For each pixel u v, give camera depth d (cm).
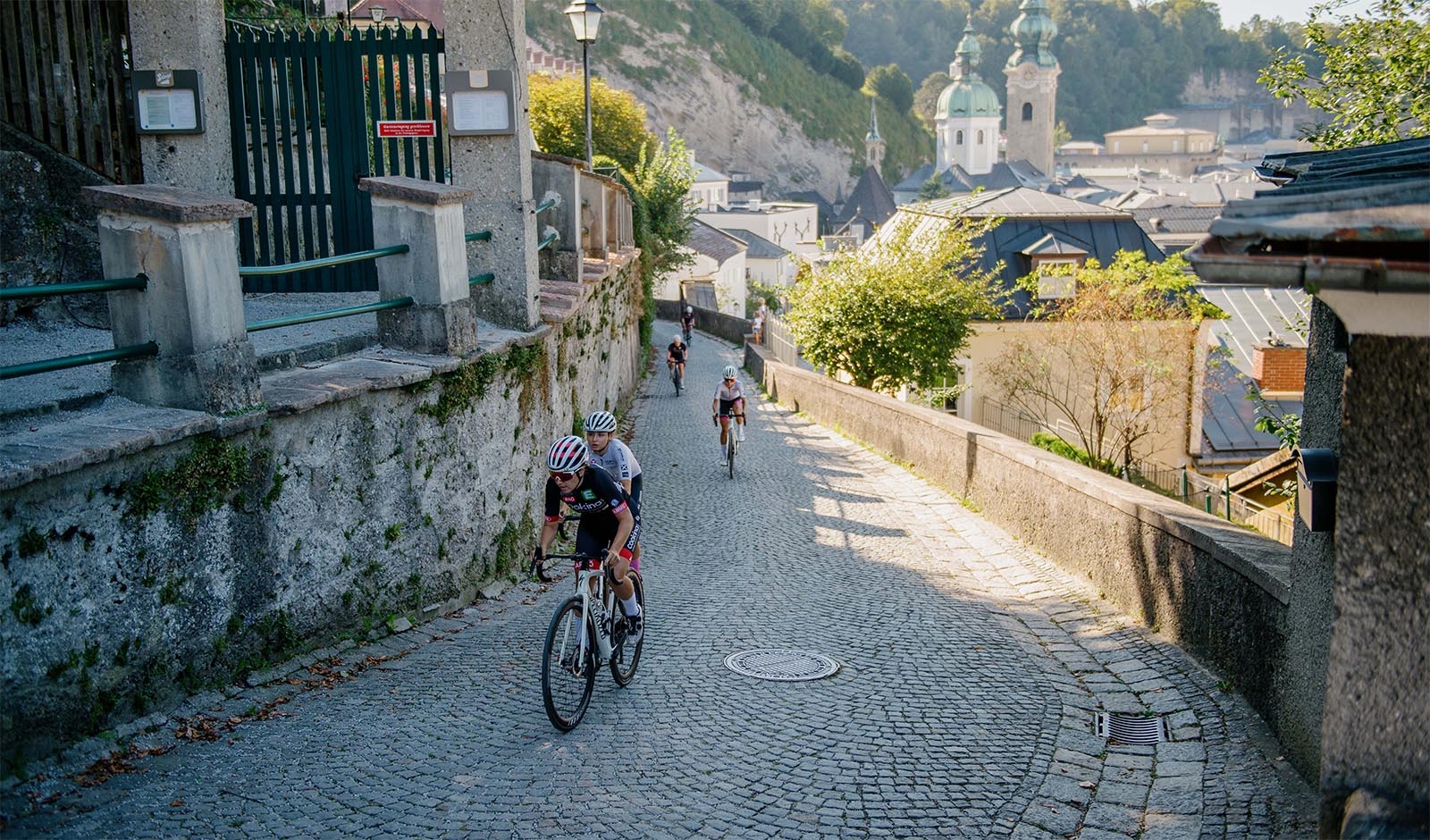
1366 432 367
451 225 857
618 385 2253
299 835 482
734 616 903
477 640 793
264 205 1095
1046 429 2709
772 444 2002
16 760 498
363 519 755
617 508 662
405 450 800
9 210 912
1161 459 2697
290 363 775
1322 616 551
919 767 601
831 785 572
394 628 784
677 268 4506
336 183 1094
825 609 934
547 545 666
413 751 581
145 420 581
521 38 1022
